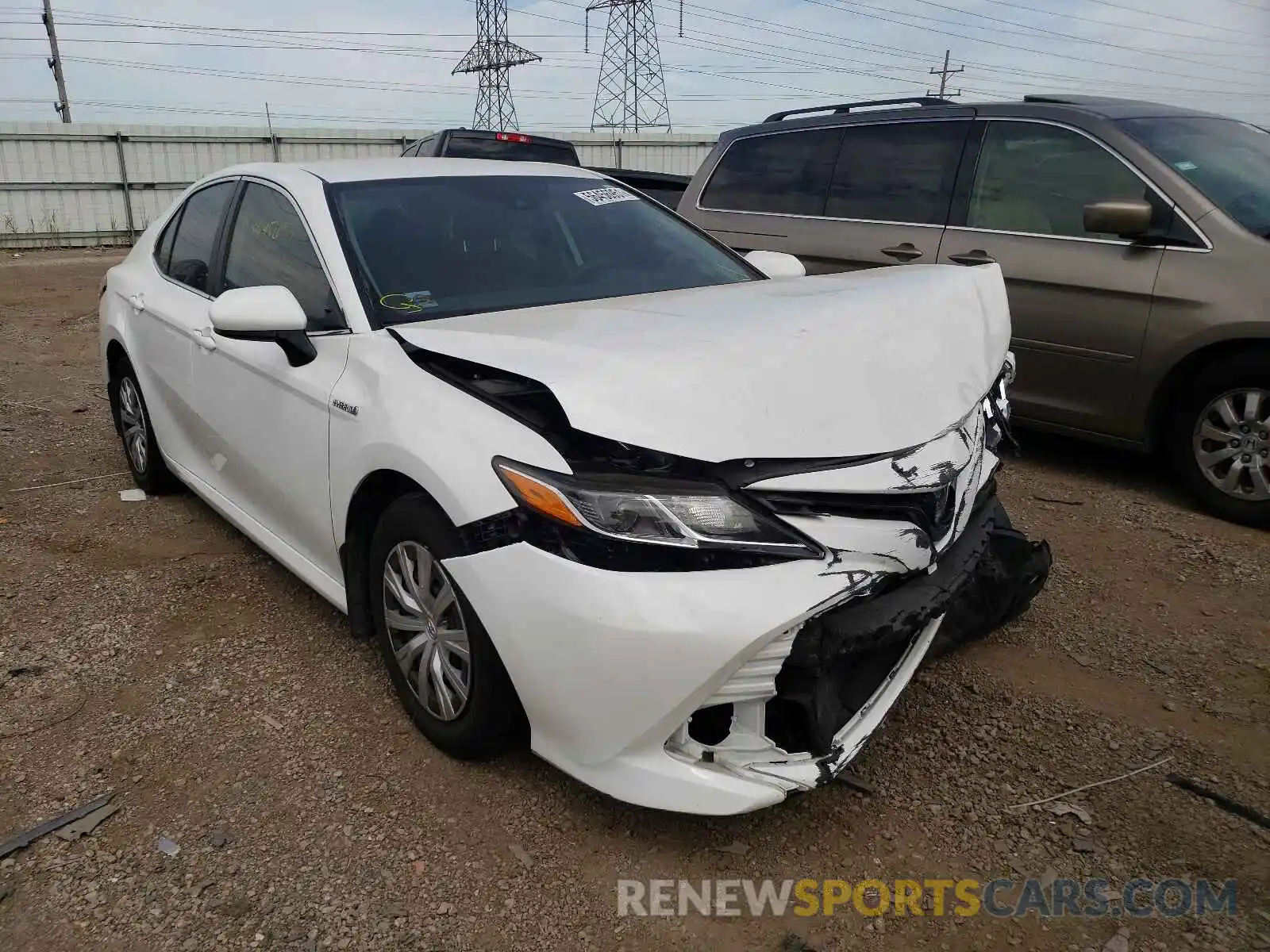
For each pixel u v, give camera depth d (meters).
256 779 2.61
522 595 2.21
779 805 2.49
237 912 2.15
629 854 2.32
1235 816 2.43
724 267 3.70
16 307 11.57
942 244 5.26
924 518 2.28
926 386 2.46
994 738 2.77
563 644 2.16
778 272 3.82
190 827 2.42
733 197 6.41
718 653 2.05
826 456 2.17
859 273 3.40
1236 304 4.21
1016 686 3.04
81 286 13.85
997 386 2.98
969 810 2.47
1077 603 3.60
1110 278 4.60
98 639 3.37
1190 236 4.41
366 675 3.13
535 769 2.63
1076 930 2.09
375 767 2.65
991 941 2.06
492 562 2.27
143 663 3.21
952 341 2.69
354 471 2.72
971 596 2.89
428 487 2.41
